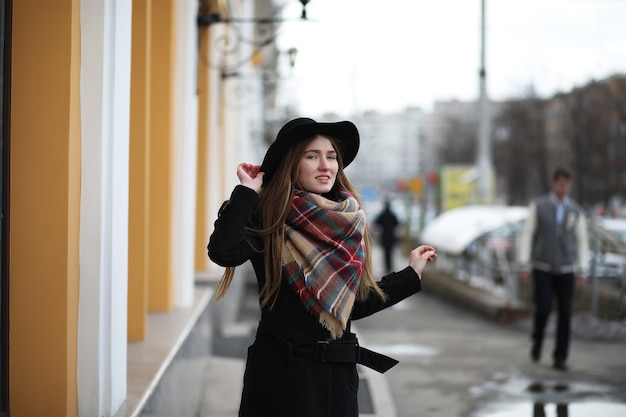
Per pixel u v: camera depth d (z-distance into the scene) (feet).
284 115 88.17
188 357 18.63
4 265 10.93
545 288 28.78
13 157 11.11
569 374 27.71
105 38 11.74
